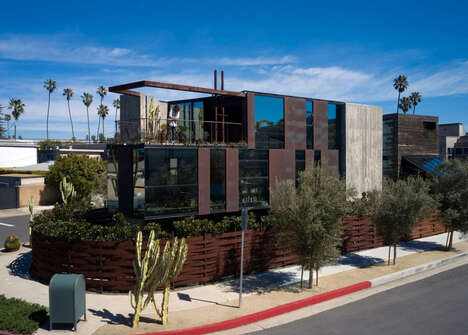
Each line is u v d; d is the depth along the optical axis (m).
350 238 18.02
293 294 12.01
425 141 31.44
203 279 12.90
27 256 16.64
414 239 21.61
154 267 9.41
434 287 13.41
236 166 17.34
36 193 34.41
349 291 12.70
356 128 22.91
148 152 14.66
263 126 18.52
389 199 15.51
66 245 12.31
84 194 34.00
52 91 98.19
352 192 12.73
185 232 13.31
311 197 11.98
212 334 9.24
